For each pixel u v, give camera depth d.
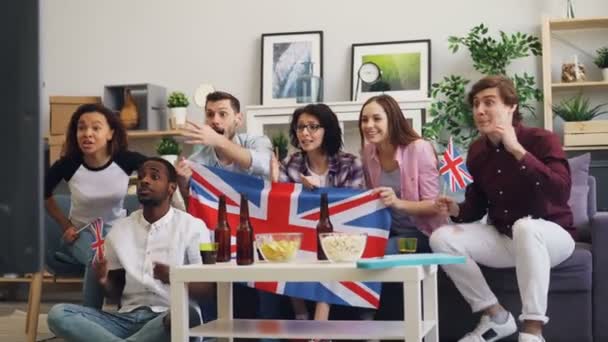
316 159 3.04
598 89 4.75
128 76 5.47
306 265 2.15
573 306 2.94
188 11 5.39
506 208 2.85
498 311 2.81
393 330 2.25
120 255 2.64
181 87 5.38
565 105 4.71
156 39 5.43
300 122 2.98
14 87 0.64
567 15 4.76
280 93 5.12
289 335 2.22
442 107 4.80
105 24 5.52
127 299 2.67
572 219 2.93
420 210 2.84
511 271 2.94
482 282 2.82
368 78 4.97
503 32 4.81
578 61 4.77
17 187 0.65
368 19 5.08
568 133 4.53
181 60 5.39
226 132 3.46
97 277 2.64
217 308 2.66
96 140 3.30
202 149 3.33
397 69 4.95
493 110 2.75
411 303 2.06
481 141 2.95
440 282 3.06
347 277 2.10
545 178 2.66
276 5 5.23
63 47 5.58
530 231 2.64
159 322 2.42
